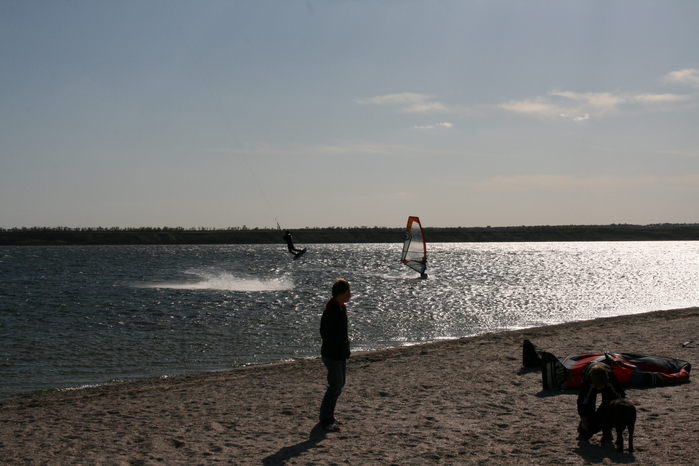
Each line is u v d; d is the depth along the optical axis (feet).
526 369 34.06
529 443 19.65
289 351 56.29
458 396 27.63
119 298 106.32
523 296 115.14
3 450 20.51
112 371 47.34
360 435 21.18
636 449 18.45
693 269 213.25
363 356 46.75
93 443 21.29
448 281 153.28
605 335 48.34
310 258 304.91
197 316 82.64
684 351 38.68
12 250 446.60
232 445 20.40
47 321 77.00
